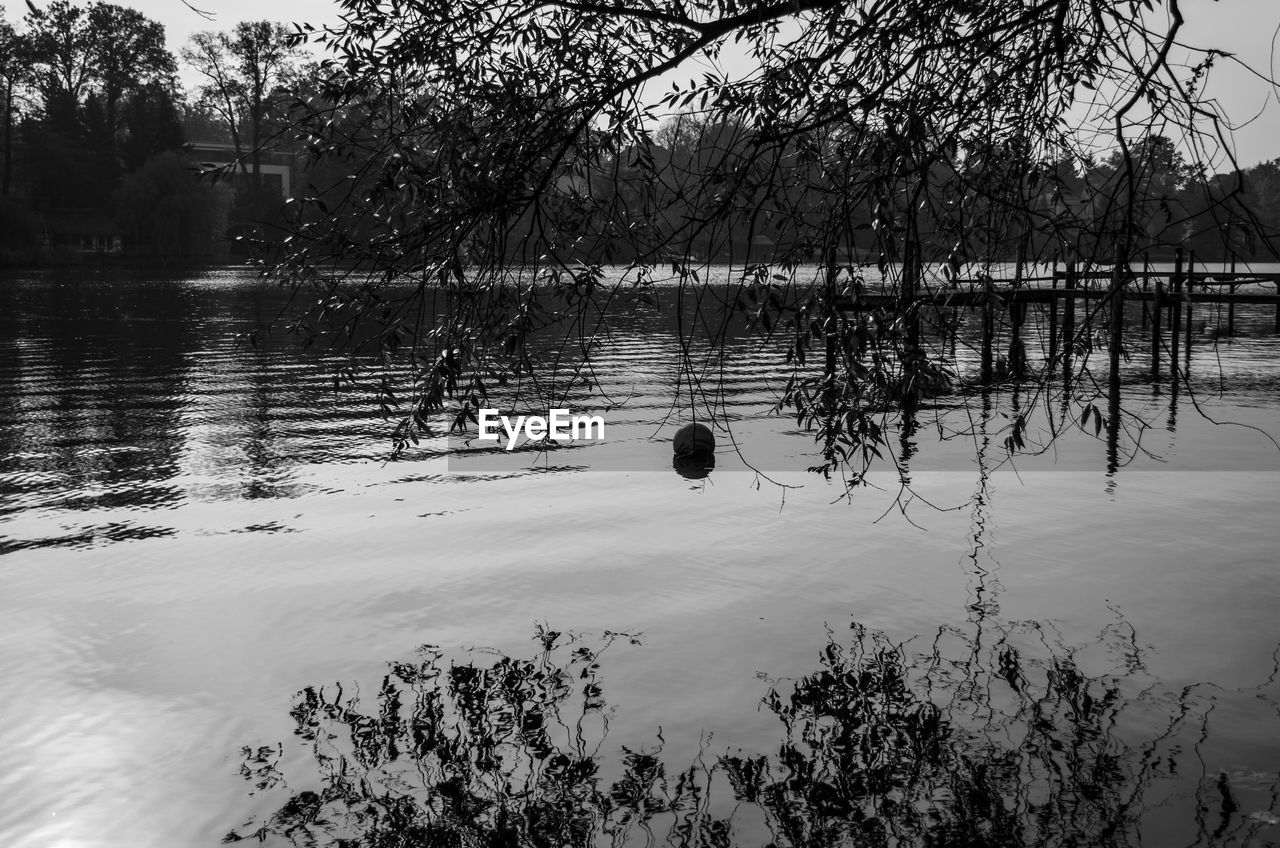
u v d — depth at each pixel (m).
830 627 7.60
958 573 8.80
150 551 9.67
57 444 14.95
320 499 11.69
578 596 8.37
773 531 10.23
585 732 6.05
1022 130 5.07
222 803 5.33
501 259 5.41
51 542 9.98
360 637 7.52
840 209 4.88
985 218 5.05
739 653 7.14
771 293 5.05
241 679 6.81
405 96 5.31
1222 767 5.46
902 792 5.34
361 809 5.27
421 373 5.54
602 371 22.84
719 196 5.15
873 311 4.87
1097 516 10.61
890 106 4.88
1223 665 6.75
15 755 5.82
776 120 5.02
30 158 96.44
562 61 5.50
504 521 10.69
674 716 6.22
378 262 5.28
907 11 4.90
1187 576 8.61
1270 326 34.94
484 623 7.77
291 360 25.52
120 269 85.12
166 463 13.63
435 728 6.12
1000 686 6.52
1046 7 4.79
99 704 6.46
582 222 5.64
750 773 5.56
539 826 5.11
